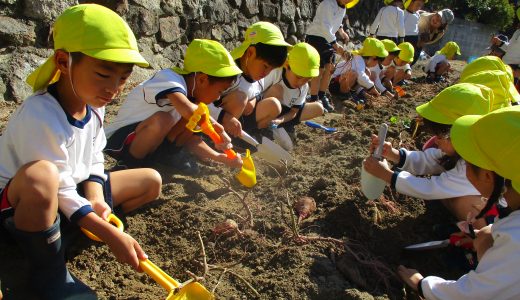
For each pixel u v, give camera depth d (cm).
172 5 569
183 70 283
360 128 449
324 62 537
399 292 219
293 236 231
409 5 845
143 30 523
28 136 172
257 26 334
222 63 273
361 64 613
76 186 199
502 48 809
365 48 633
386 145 285
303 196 276
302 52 378
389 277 224
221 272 208
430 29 935
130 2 505
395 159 288
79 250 212
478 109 257
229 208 258
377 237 253
